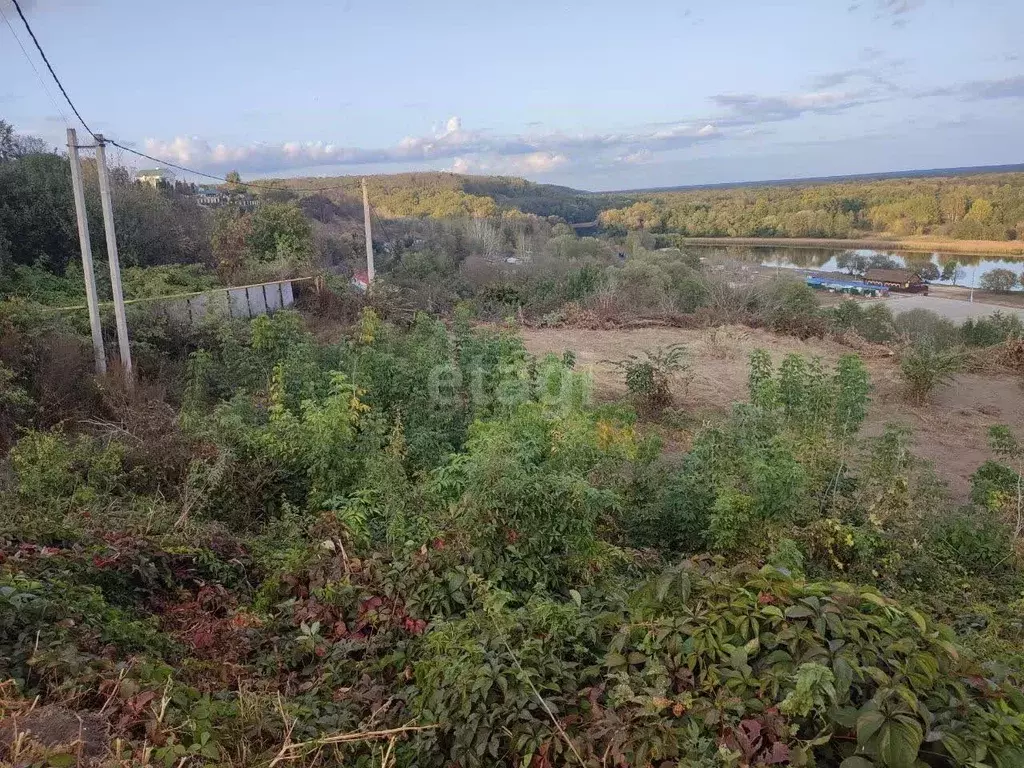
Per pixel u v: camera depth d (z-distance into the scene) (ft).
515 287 73.36
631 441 25.41
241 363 35.68
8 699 8.53
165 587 15.29
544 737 8.60
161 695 9.32
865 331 63.16
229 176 89.40
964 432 37.09
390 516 18.16
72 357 34.09
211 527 18.08
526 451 19.75
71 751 7.80
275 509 21.84
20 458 21.68
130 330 41.60
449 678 9.71
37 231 64.44
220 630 13.21
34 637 10.35
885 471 24.47
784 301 66.23
